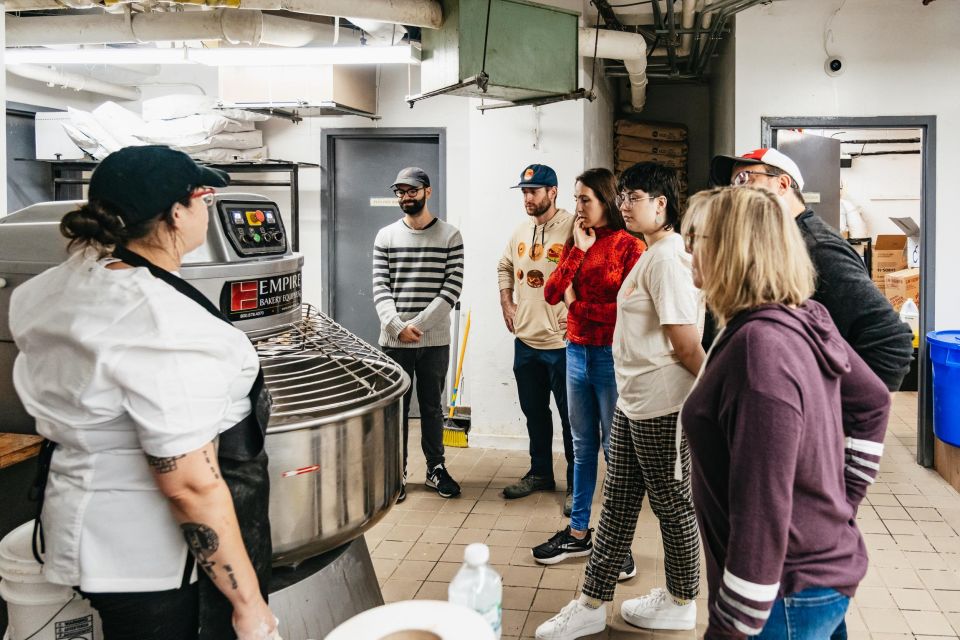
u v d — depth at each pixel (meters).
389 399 1.91
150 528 1.37
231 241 2.00
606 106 6.09
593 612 2.61
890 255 7.34
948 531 3.53
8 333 1.94
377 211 5.54
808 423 1.30
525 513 3.75
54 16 3.96
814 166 4.56
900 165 7.80
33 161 5.21
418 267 3.97
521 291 3.79
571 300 3.18
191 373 1.29
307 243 5.59
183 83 5.58
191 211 1.42
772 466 1.26
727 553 1.32
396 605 1.16
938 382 4.11
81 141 4.86
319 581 1.91
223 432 1.42
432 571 3.14
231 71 4.92
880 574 3.11
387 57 3.92
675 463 2.44
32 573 1.63
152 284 1.33
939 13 4.29
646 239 2.53
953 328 4.43
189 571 1.40
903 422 5.43
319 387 1.99
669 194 2.44
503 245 4.72
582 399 3.05
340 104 4.89
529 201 3.69
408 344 3.95
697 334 2.33
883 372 1.96
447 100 5.36
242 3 3.26
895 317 1.96
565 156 4.62
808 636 1.37
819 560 1.36
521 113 4.65
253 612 1.38
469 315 4.88
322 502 1.76
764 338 1.31
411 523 3.64
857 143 7.67
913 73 4.35
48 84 5.21
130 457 1.36
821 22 4.39
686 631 2.67
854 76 4.39
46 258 1.86
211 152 5.05
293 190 5.32
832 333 1.43
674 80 7.27
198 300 1.40
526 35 3.59
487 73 3.47
